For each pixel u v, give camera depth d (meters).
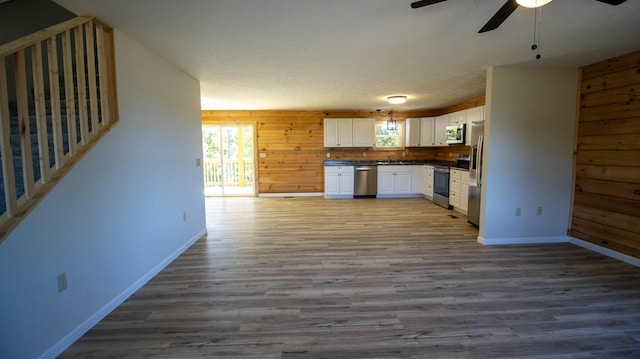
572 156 3.84
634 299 2.46
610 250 3.41
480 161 4.21
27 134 1.69
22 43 1.63
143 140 2.80
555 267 3.12
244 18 2.23
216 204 6.75
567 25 2.40
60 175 1.87
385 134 7.89
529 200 3.85
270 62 3.36
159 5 2.03
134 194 2.66
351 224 4.91
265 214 5.71
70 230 1.95
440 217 5.36
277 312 2.30
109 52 2.37
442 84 4.52
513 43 2.81
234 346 1.90
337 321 2.18
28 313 1.67
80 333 2.01
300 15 2.19
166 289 2.69
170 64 3.35
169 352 1.85
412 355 1.82
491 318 2.21
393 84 4.51
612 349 1.87
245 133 8.40
